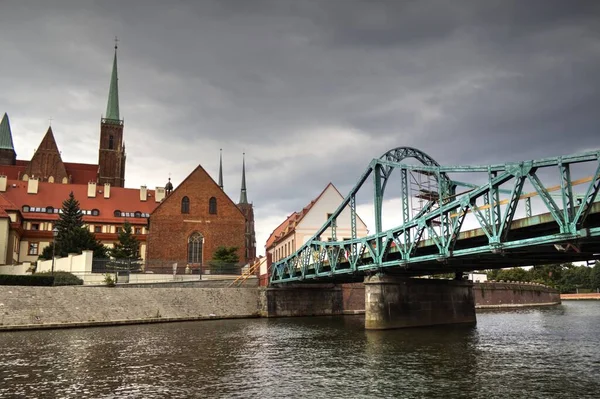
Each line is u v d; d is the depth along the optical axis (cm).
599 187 2181
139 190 10494
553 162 2366
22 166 11769
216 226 8531
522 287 9900
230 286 6450
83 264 6194
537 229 2714
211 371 2400
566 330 4172
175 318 5603
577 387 1978
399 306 4291
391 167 4472
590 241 2311
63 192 9862
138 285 5794
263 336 3884
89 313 4981
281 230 9894
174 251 8288
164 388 2041
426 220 3391
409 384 2069
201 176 8644
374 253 4131
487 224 2844
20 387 2062
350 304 6944
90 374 2328
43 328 4519
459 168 3275
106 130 12825
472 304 4872
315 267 5244
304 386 2061
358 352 2947
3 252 7462
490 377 2186
